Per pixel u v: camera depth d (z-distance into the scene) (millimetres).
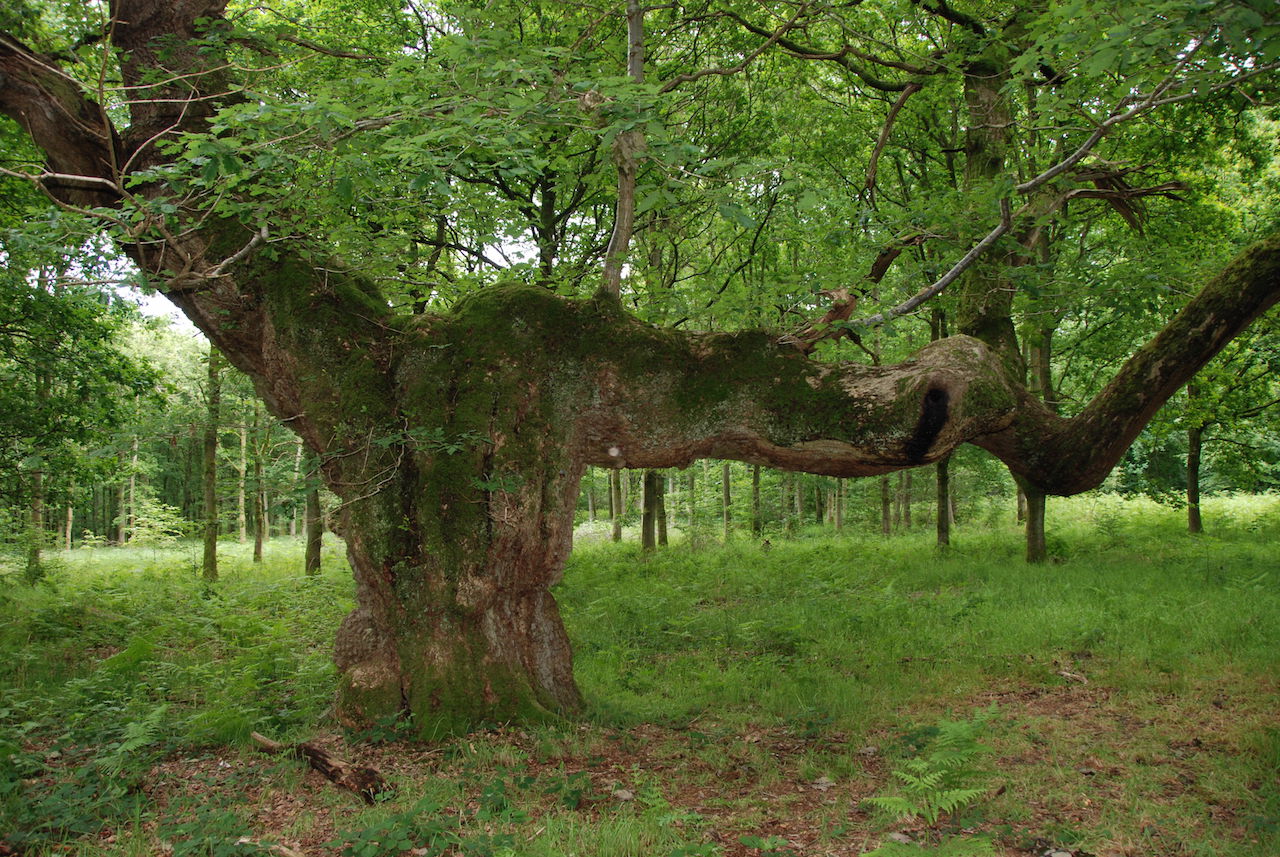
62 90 6070
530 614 6293
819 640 8555
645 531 17812
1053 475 6043
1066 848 3855
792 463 6219
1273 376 16031
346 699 5863
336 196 5082
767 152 13430
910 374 5770
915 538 18688
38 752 5234
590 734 5637
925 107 12734
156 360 22125
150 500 25797
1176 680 6387
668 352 6242
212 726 5656
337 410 6125
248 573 16500
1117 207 9453
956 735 4230
